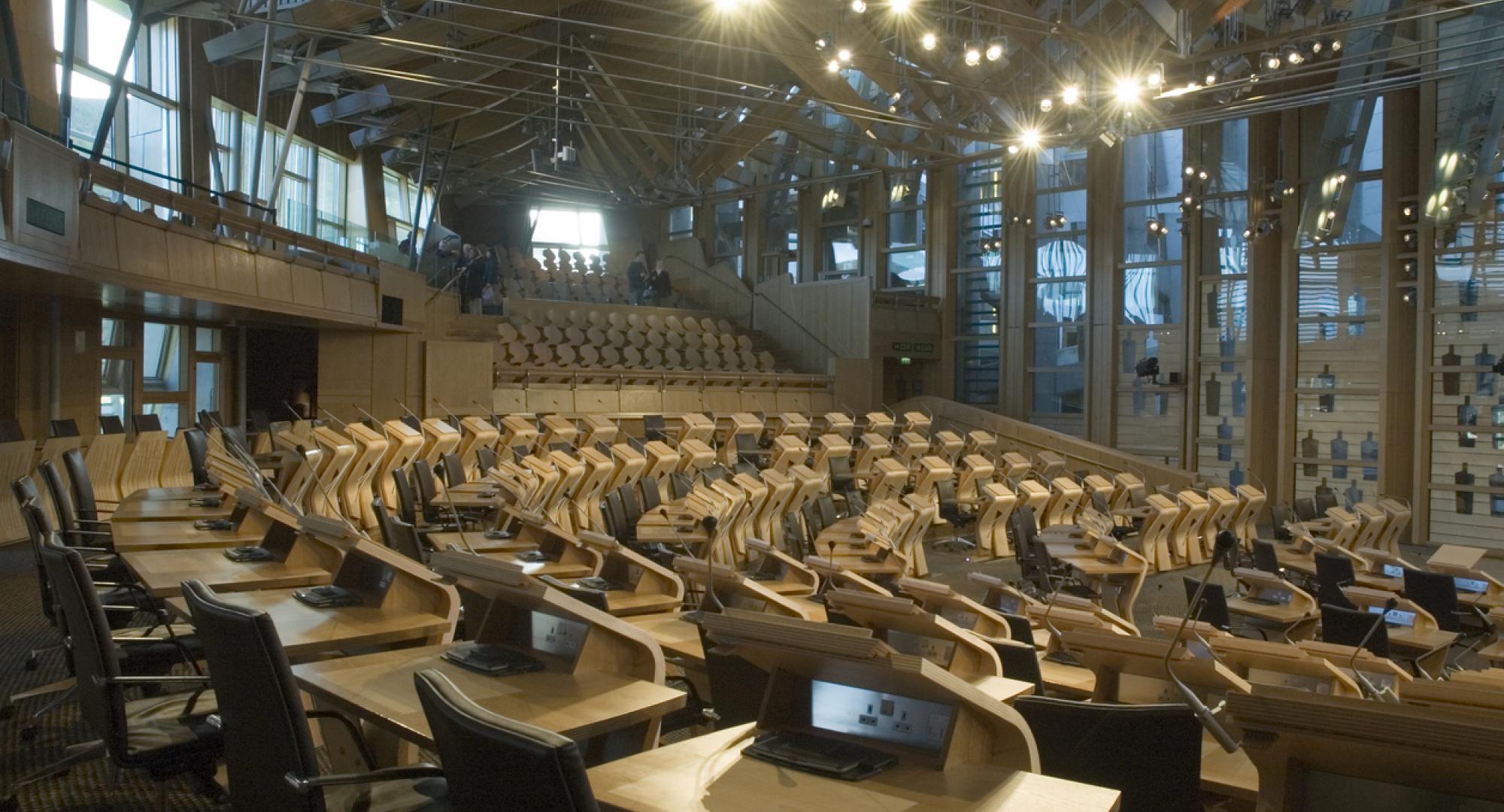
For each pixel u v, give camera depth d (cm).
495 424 1546
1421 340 1862
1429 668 819
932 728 278
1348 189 1919
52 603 575
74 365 1417
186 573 511
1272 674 509
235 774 296
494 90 1830
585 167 2670
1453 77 1786
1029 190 2378
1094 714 330
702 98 2233
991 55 1255
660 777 269
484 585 388
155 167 1642
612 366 2216
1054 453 2195
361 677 357
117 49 1534
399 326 1811
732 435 1888
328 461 1107
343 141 2291
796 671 303
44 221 917
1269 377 2081
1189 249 2161
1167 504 1496
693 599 687
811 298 2562
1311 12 1600
